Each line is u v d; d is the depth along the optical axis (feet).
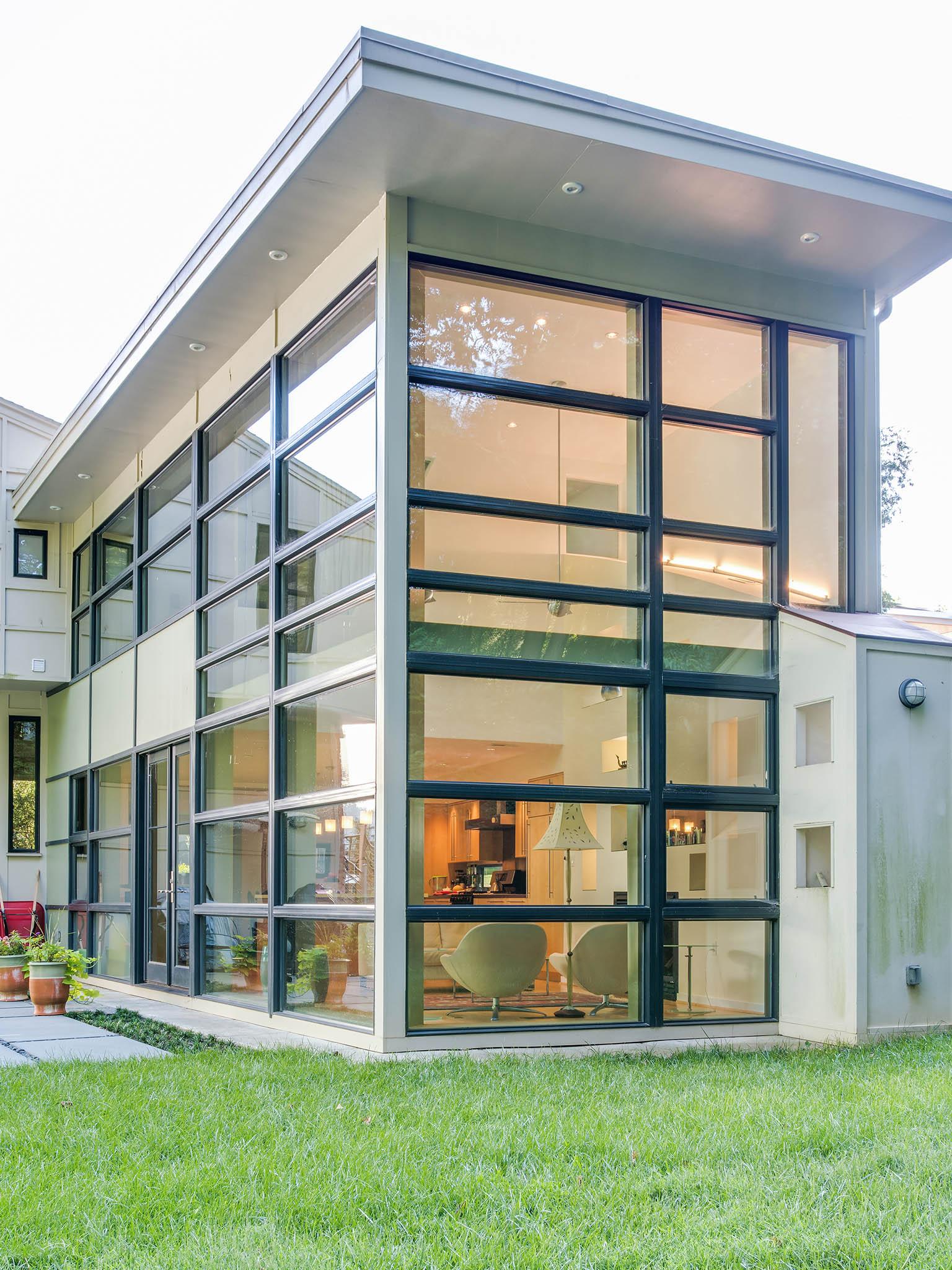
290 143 24.86
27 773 55.72
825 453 30.78
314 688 28.50
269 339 32.55
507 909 25.48
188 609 38.06
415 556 25.85
